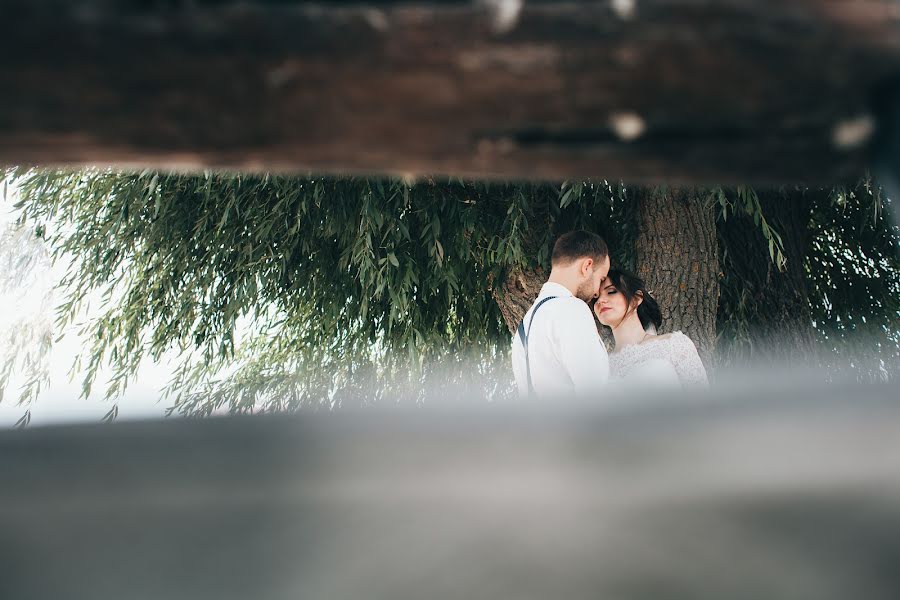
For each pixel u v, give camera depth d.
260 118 0.41
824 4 0.38
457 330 5.20
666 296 4.20
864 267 5.33
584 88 0.41
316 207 4.73
